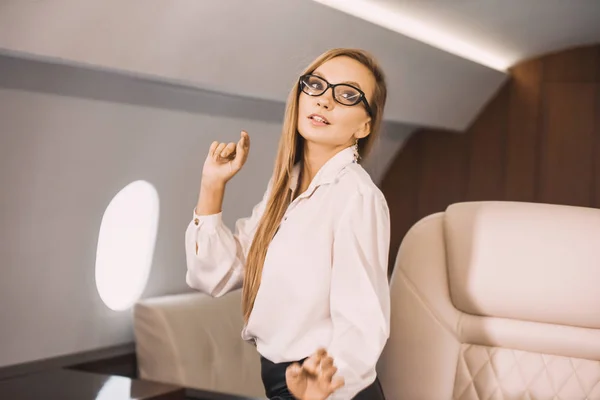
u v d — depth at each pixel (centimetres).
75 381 218
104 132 255
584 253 187
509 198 418
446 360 196
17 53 197
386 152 430
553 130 409
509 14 318
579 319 185
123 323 294
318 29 263
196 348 287
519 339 190
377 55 304
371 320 148
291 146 167
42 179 243
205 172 173
